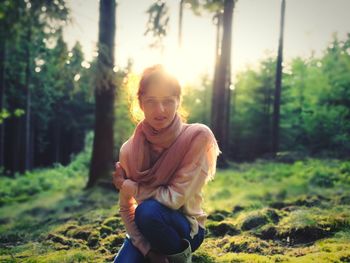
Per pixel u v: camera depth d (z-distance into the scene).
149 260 2.42
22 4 8.04
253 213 4.77
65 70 9.24
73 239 4.75
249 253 3.73
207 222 4.89
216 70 17.95
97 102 11.66
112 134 11.66
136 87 2.63
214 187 9.73
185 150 2.30
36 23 8.13
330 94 26.97
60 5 8.00
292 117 28.59
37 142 42.88
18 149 32.50
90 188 10.84
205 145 2.32
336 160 14.90
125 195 2.39
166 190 2.30
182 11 14.77
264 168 14.76
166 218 2.26
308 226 4.09
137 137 2.39
